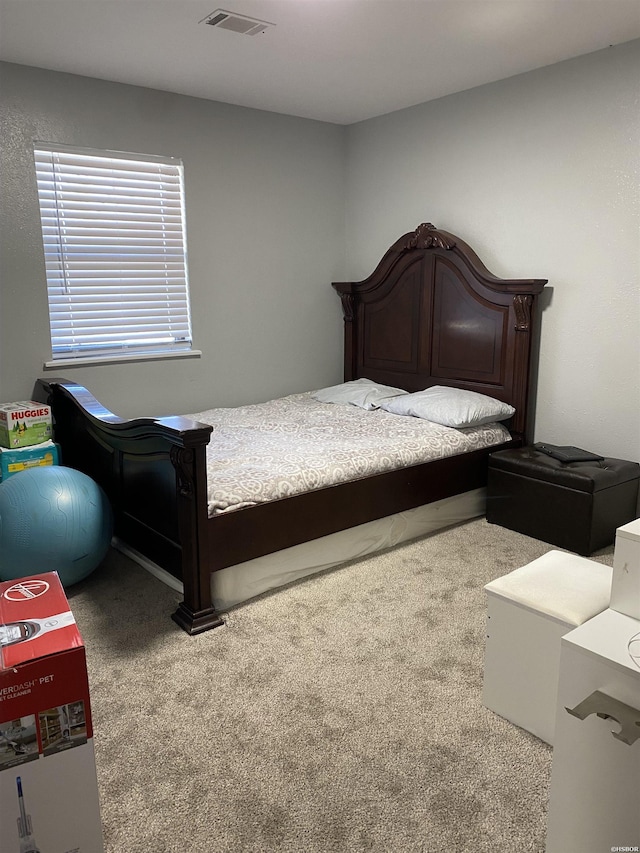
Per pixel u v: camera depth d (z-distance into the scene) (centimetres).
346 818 154
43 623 128
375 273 432
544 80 334
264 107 402
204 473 231
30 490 256
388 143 425
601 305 329
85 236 355
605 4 256
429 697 199
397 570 289
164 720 189
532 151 346
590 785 132
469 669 213
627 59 300
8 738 114
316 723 188
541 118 339
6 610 134
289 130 423
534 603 174
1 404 329
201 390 412
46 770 119
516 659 182
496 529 338
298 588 272
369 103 396
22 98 322
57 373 355
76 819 125
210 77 342
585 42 298
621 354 325
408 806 157
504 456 333
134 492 284
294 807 157
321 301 463
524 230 358
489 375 377
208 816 155
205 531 236
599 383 337
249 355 431
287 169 427
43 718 117
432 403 365
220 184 397
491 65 329
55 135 334
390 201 431
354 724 187
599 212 323
